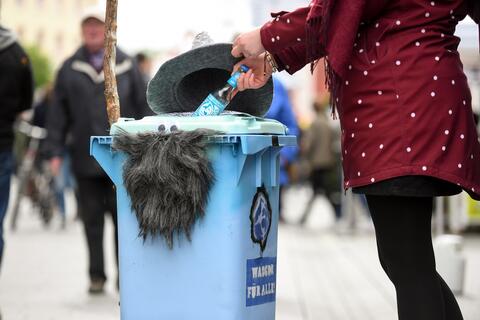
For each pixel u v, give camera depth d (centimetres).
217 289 379
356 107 356
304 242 1334
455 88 352
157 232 380
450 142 349
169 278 385
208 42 426
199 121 382
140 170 376
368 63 353
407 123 345
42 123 1489
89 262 812
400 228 356
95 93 812
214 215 377
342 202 1592
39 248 1179
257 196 390
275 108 929
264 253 400
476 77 1383
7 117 656
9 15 5091
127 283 393
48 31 5275
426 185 346
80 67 818
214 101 399
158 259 386
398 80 348
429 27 353
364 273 962
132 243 391
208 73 423
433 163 343
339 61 350
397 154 345
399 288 362
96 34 812
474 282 899
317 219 1856
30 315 698
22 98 676
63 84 823
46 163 1500
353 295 809
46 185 1502
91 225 812
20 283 870
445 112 348
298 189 3067
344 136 364
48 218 1505
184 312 383
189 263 381
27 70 670
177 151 371
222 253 377
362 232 1527
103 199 817
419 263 358
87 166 802
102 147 400
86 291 824
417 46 350
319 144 1611
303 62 390
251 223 386
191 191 372
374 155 350
